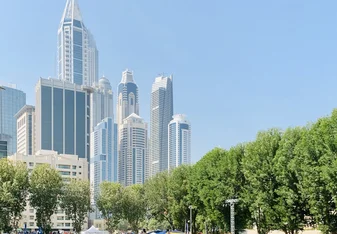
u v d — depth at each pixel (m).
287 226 62.44
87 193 110.00
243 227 75.38
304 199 58.34
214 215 79.00
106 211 113.50
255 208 67.75
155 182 118.00
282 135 67.56
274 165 63.06
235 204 73.94
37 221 97.62
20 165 97.50
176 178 106.31
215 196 77.44
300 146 56.84
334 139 52.25
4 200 85.12
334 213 53.66
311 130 57.69
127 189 119.56
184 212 102.94
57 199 104.38
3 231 86.94
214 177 80.56
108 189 115.12
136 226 119.31
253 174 66.94
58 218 177.88
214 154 87.50
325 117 56.81
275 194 64.19
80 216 108.25
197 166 92.81
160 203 113.19
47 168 101.38
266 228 69.38
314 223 61.53
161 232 85.56
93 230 78.69
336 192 50.53
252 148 69.75
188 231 105.12
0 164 92.69
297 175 57.62
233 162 76.44
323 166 51.31
